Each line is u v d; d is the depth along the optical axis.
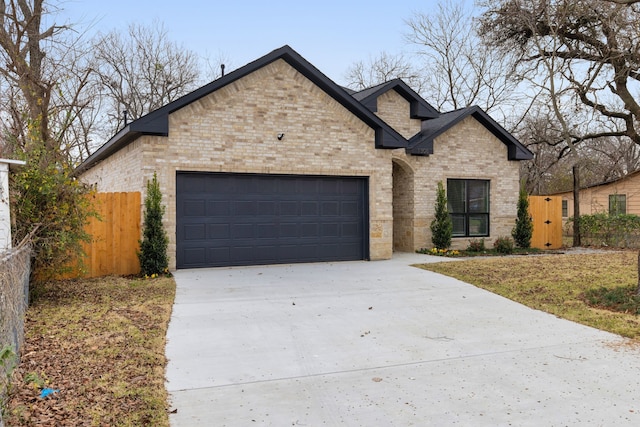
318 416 4.30
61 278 10.56
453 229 16.72
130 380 4.88
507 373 5.34
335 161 13.07
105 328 6.55
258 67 11.98
